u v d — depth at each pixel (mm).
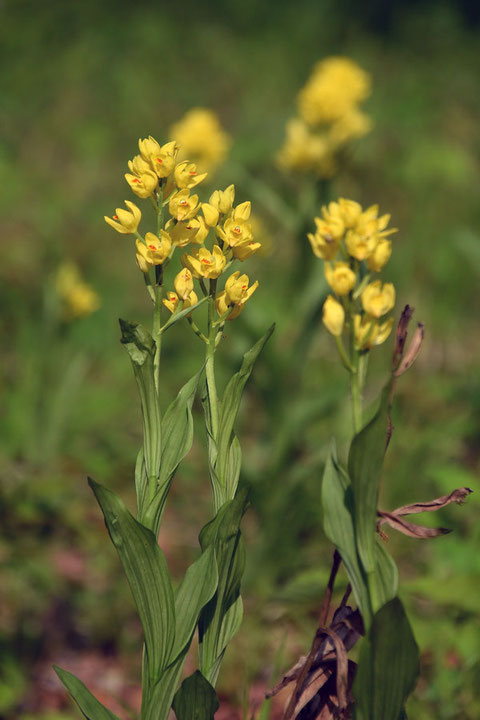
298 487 3400
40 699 2549
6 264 6152
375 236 1102
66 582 3102
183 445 1239
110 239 7199
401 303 5906
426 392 4691
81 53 10938
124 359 5293
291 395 3719
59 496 3420
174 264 5098
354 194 8180
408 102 10836
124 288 6348
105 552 3346
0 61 10500
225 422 1250
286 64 12195
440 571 2854
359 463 1054
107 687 2682
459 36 14281
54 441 3996
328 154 3861
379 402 1030
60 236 7023
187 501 3891
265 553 3332
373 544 1087
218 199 1200
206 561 1229
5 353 5098
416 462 3703
